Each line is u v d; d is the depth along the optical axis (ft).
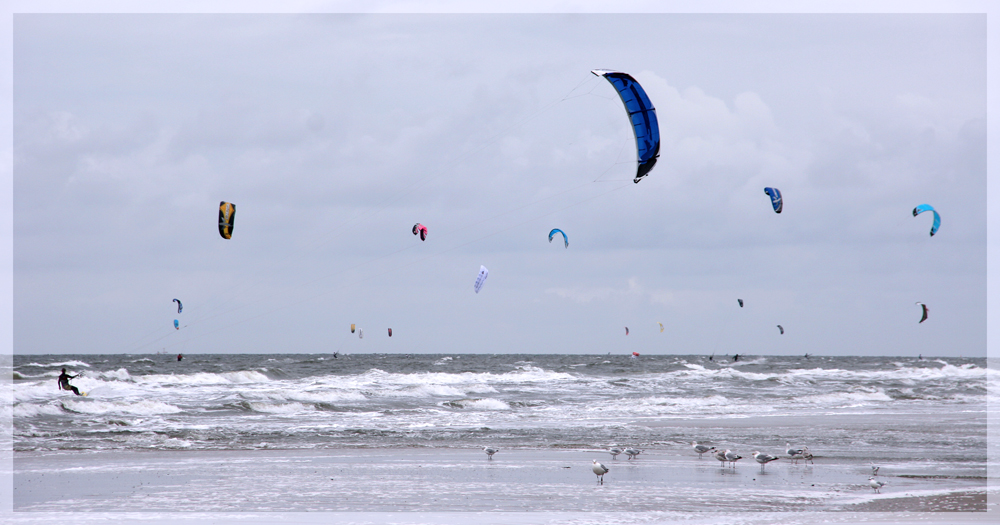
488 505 86.58
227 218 175.94
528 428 163.84
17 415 175.11
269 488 96.07
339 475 106.01
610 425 170.40
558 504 87.51
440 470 110.93
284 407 198.59
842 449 134.72
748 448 135.13
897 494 95.30
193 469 110.52
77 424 162.20
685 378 391.86
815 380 397.19
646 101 140.97
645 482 102.42
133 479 102.22
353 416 187.01
